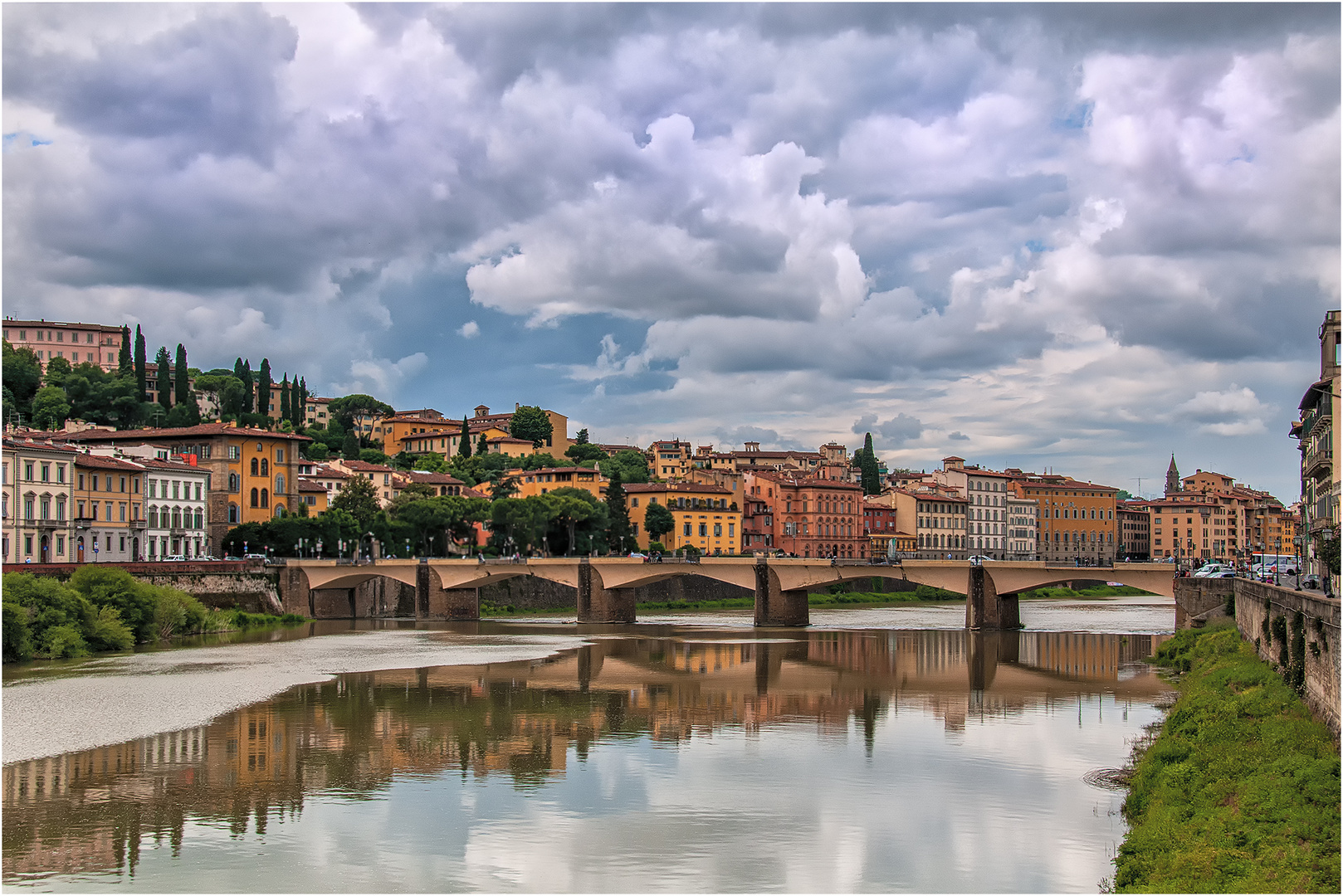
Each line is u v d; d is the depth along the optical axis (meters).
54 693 89.19
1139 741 73.50
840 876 47.59
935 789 60.91
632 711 85.25
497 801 58.56
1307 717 59.66
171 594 141.38
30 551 143.75
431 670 109.19
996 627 162.50
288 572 178.75
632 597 185.12
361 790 60.72
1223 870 41.25
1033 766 66.19
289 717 80.94
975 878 47.22
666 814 56.34
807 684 100.19
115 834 53.06
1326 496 106.00
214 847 51.25
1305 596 63.62
